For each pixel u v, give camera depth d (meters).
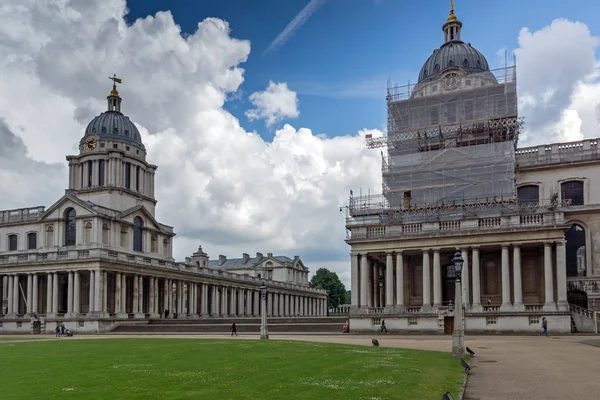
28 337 75.62
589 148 79.12
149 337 68.31
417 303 76.44
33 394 21.53
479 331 67.00
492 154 81.88
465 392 23.70
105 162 115.06
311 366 30.11
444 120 89.00
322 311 179.75
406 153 89.81
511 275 70.75
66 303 104.88
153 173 126.19
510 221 68.81
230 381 24.70
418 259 77.25
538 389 24.14
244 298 138.00
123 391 22.06
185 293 124.06
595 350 41.41
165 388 22.86
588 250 75.44
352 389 22.67
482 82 90.56
